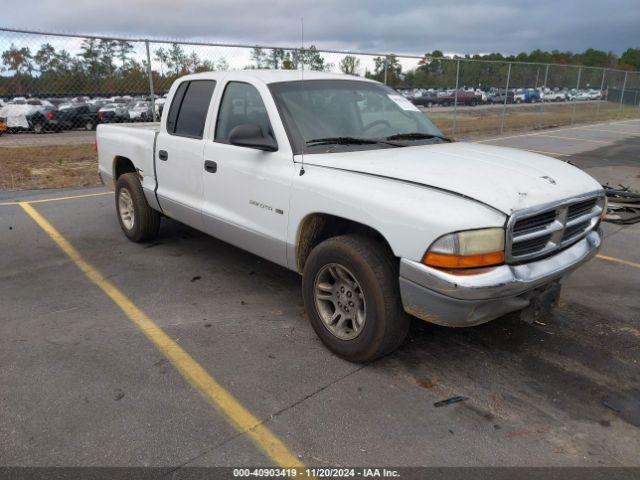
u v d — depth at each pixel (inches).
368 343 126.2
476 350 140.9
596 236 142.7
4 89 365.4
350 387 123.5
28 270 196.7
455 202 112.2
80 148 582.2
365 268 122.3
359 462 100.0
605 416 114.3
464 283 107.5
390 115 171.6
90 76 394.9
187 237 238.5
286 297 174.2
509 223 110.0
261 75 163.3
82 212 284.0
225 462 99.5
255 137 144.3
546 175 130.3
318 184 132.7
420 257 112.2
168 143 191.9
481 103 720.3
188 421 110.7
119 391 120.6
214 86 175.6
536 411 115.7
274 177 145.2
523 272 114.5
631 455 102.6
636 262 213.2
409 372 130.2
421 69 609.6
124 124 247.4
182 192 189.2
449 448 103.8
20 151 564.4
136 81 406.6
